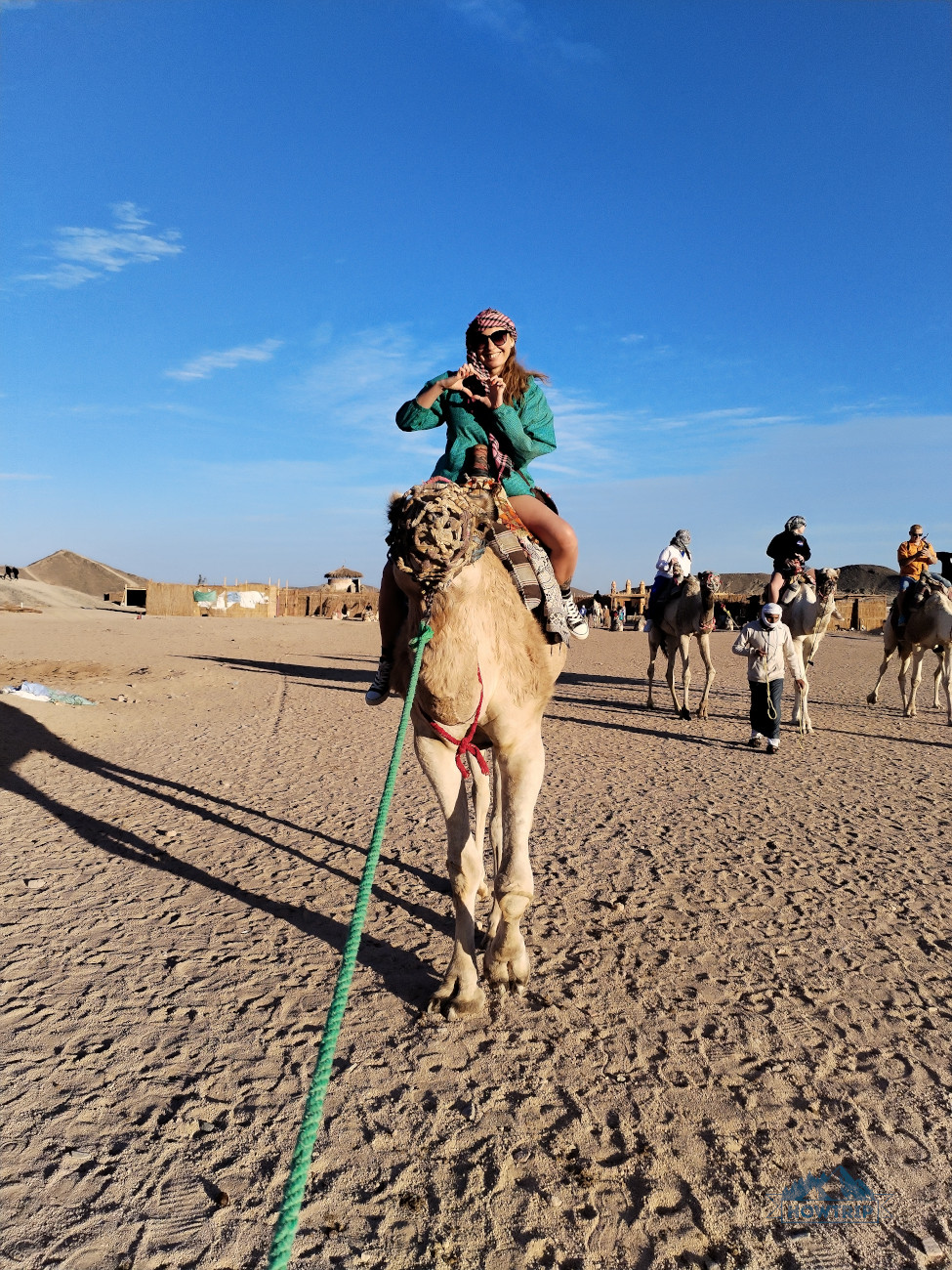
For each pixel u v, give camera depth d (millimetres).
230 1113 3533
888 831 7602
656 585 15289
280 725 13094
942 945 5230
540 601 4234
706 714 14734
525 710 4191
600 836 7371
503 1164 3250
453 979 4398
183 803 8242
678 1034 4184
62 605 64625
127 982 4621
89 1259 2789
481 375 4531
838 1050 4062
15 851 6695
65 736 11516
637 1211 3035
